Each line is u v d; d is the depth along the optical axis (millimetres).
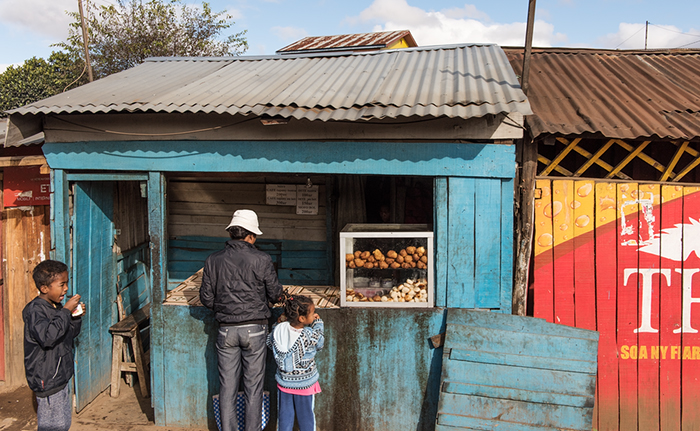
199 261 5902
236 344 3266
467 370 3451
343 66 4762
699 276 3699
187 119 3609
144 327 4961
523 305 3717
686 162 4035
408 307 3584
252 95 3684
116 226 4801
